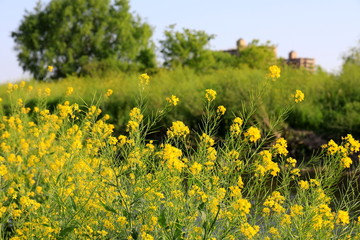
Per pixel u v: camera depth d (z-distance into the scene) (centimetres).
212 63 3128
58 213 366
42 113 505
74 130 452
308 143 1134
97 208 361
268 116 1144
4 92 1534
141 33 4441
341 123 1265
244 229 294
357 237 329
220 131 1105
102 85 1856
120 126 1264
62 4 4312
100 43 4297
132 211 335
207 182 334
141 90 420
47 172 428
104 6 4338
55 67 4241
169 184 341
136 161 350
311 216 321
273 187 516
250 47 3128
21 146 496
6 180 409
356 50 2159
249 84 1370
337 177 375
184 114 1240
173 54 3109
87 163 371
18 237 343
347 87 1498
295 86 1479
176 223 297
